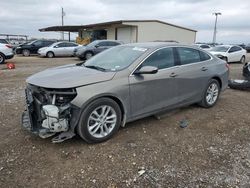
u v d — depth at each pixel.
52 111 3.66
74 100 3.70
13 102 6.21
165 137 4.38
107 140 4.16
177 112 5.60
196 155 3.84
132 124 4.85
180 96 5.16
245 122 5.22
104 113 4.05
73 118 3.77
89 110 3.81
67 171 3.34
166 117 5.27
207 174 3.38
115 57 4.79
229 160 3.73
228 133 4.66
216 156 3.83
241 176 3.36
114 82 4.07
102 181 3.17
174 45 5.17
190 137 4.42
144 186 3.11
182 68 5.13
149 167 3.49
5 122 4.87
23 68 13.62
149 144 4.11
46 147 3.91
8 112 5.44
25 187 3.04
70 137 3.81
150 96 4.59
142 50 4.72
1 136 4.27
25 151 3.79
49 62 17.70
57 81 3.83
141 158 3.69
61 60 19.58
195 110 5.79
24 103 6.12
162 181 3.21
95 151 3.83
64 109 3.71
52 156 3.67
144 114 4.60
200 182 3.21
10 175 3.24
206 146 4.13
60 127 3.72
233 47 19.00
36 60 19.33
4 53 15.47
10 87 8.08
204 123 5.06
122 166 3.49
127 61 4.51
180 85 5.09
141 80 4.39
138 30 32.84
